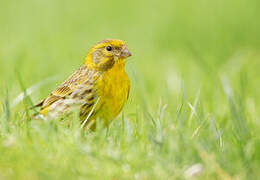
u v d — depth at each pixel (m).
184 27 26.97
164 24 27.39
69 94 10.79
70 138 8.70
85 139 9.07
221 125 10.80
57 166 7.94
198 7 28.27
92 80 10.60
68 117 10.36
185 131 9.09
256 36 26.12
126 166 8.08
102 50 10.83
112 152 8.34
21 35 24.17
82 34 25.52
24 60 18.09
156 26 27.31
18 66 16.84
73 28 26.59
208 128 9.82
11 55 19.20
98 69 10.73
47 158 8.18
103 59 10.73
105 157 8.11
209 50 23.92
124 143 8.84
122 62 10.94
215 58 21.77
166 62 20.72
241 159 8.26
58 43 22.69
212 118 9.74
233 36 26.09
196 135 9.36
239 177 7.84
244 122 10.06
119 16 28.95
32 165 7.98
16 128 9.42
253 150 8.70
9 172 7.80
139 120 10.65
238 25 26.64
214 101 13.22
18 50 19.92
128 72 18.11
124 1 30.50
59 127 9.20
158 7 29.28
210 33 26.31
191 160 8.31
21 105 12.38
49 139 8.64
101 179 7.83
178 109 10.33
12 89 13.12
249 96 14.02
